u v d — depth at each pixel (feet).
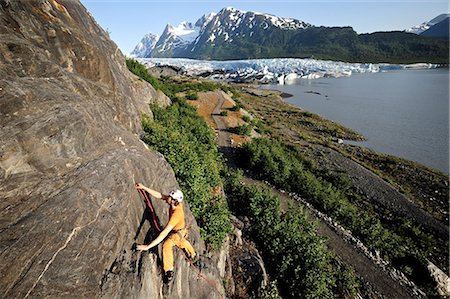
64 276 15.28
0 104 17.15
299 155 131.34
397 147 164.86
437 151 157.38
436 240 82.74
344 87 456.45
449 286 64.54
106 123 26.12
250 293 41.14
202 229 39.99
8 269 13.84
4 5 22.70
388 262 69.26
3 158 16.24
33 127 18.06
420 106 280.31
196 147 68.59
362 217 86.63
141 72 101.76
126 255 19.51
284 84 530.68
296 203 86.63
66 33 28.94
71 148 20.15
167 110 88.84
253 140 126.82
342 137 182.09
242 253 48.32
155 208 25.35
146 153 29.01
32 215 15.90
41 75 22.70
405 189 111.96
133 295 17.62
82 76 30.48
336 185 109.81
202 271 27.66
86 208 18.11
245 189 73.00
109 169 21.45
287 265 50.29
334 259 61.36
